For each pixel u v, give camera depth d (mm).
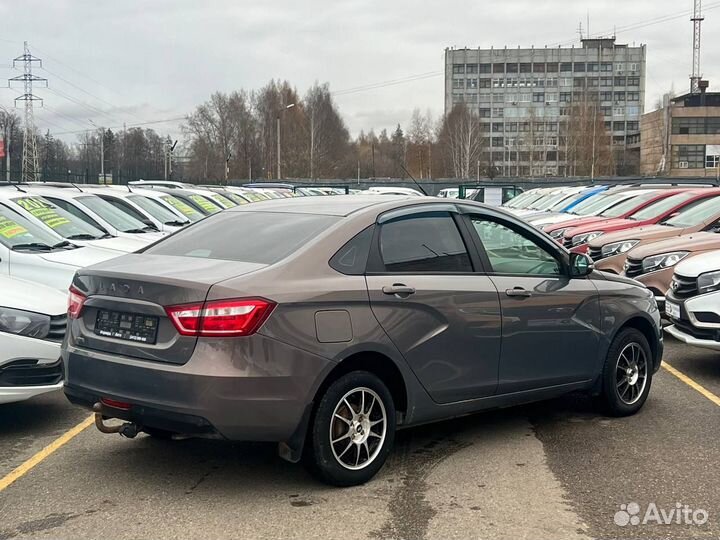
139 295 4410
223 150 85938
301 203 5539
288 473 4883
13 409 6402
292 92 86562
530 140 108812
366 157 105438
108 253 8633
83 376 4613
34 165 63969
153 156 94312
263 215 5422
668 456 5230
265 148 86000
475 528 4070
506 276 5441
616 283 6266
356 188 53812
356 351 4527
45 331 5652
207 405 4113
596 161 93562
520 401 5566
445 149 100125
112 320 4562
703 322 7312
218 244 5055
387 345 4668
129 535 3971
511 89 129875
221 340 4156
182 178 88312
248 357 4168
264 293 4258
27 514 4238
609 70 129125
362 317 4574
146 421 4320
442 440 5582
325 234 4734
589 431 5816
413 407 4887
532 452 5312
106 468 4973
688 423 6023
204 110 86125
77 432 5754
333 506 4352
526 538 3951
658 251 9438
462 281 5137
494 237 5535
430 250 5109
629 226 12078
